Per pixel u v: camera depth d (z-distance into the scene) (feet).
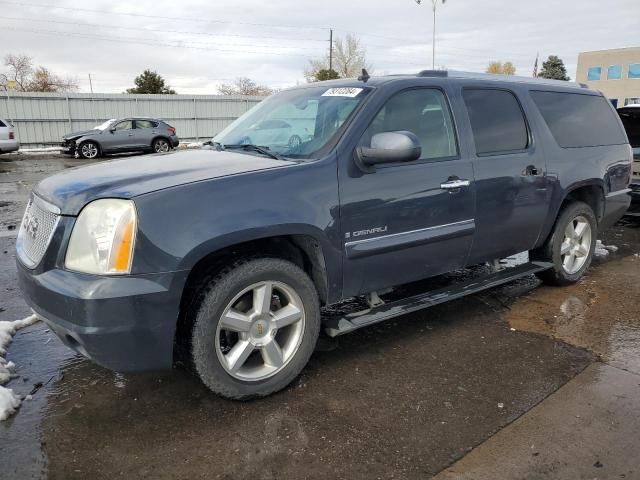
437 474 7.90
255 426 9.05
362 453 8.38
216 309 9.03
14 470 7.92
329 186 10.06
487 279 13.93
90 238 8.42
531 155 13.98
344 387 10.35
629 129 26.12
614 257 20.07
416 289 15.48
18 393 10.03
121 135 68.03
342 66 199.00
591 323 13.55
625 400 9.89
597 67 208.44
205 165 10.07
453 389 10.30
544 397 10.02
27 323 13.19
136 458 8.23
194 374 9.44
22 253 9.87
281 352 10.05
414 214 11.33
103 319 8.15
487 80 13.67
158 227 8.38
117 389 10.20
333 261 10.28
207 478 7.81
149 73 177.37
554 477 7.80
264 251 9.80
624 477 7.78
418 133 11.73
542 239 15.03
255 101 101.76
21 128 80.84
